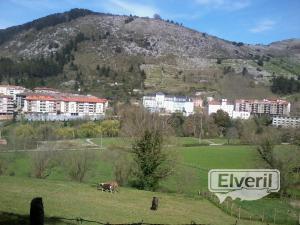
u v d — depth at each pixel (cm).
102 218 2694
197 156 9275
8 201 2748
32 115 17188
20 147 7838
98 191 3991
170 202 3972
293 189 5781
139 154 5041
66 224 2306
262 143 6162
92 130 11506
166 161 5144
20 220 2175
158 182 5278
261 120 16062
